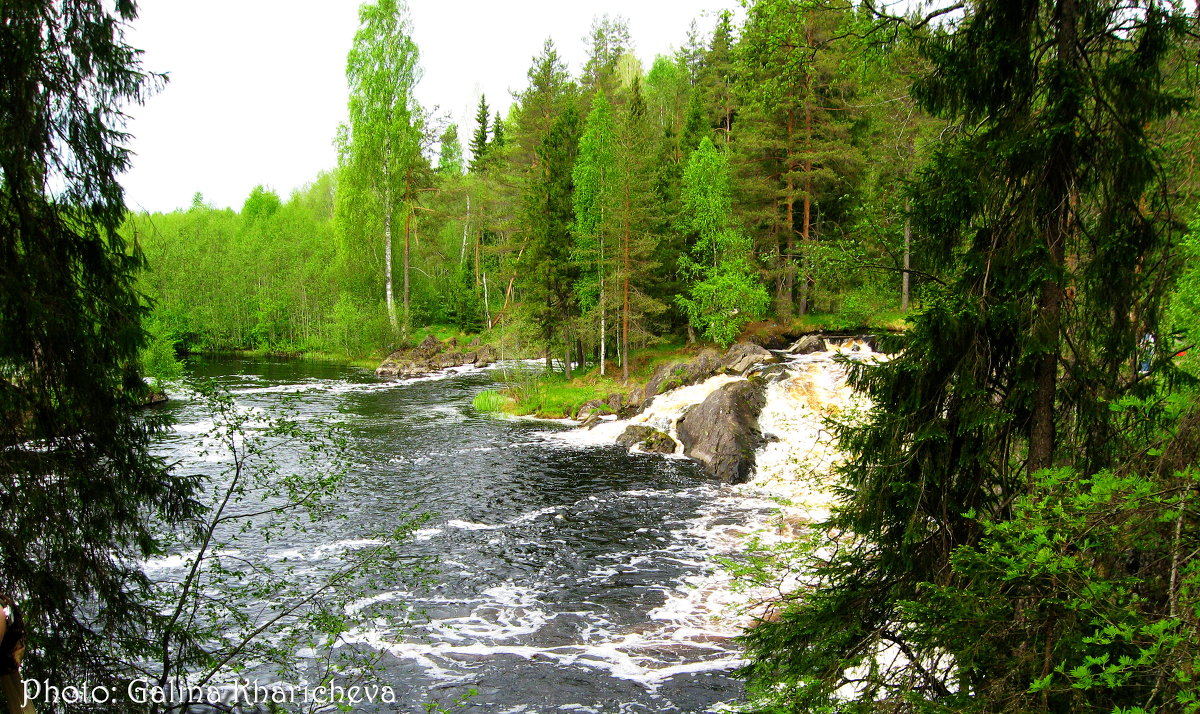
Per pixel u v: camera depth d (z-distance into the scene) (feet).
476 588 45.83
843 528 23.76
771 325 130.11
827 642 23.09
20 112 19.01
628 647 38.81
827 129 112.47
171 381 28.66
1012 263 19.92
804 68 27.27
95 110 21.25
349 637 38.91
